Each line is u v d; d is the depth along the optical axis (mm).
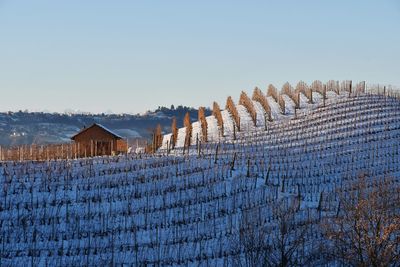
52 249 42031
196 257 41188
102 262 39688
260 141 77875
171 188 53281
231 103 102125
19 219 45656
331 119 86312
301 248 40438
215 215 48875
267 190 54219
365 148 73375
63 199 49969
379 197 49062
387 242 36125
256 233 42875
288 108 97062
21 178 53969
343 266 37219
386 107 90875
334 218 42594
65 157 76000
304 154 71375
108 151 80188
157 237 43062
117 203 50094
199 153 67125
